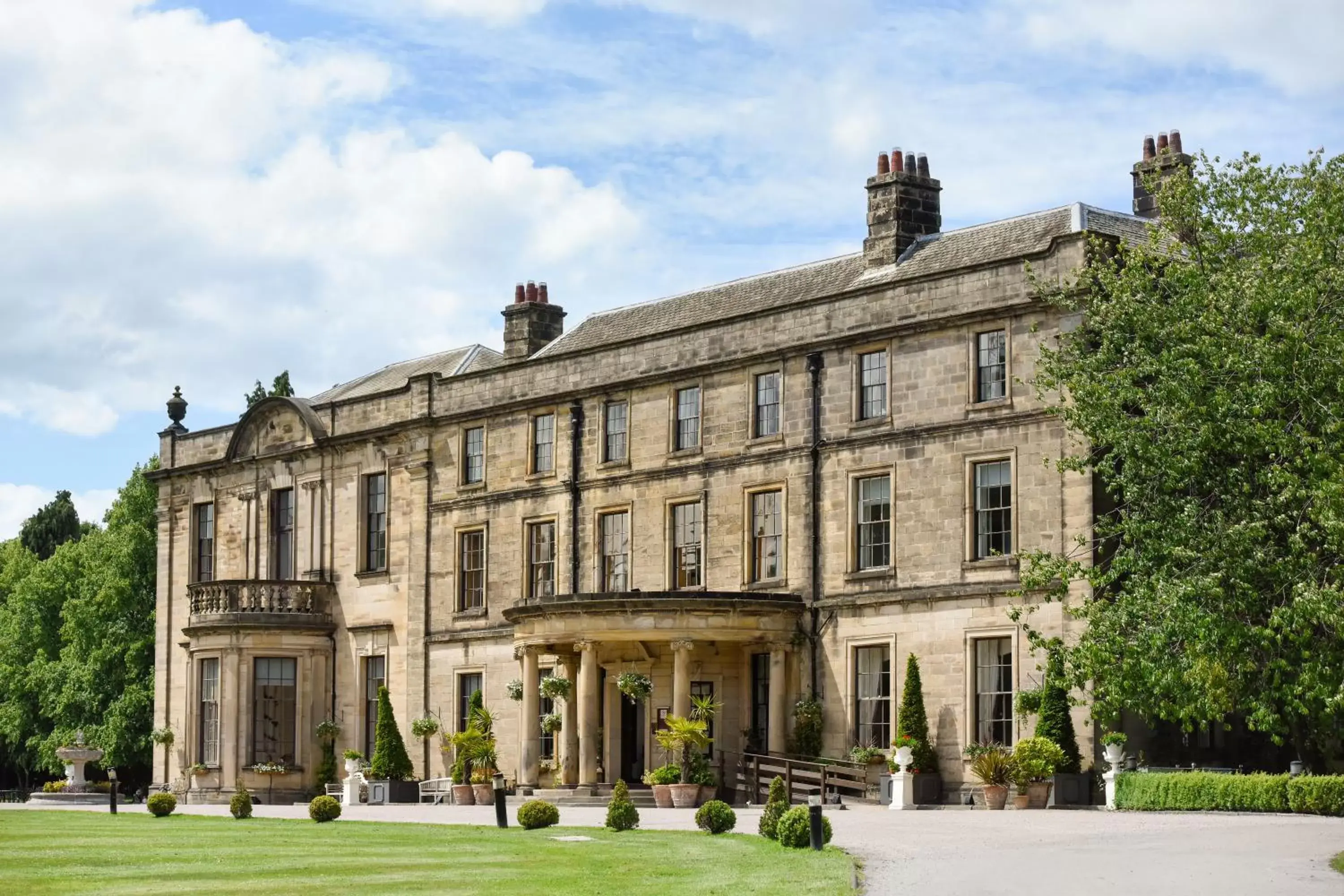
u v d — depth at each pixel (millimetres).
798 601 49562
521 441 58156
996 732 45438
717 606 48875
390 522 62500
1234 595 35156
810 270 54844
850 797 47375
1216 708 35000
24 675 87188
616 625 49625
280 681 63531
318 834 39906
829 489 49594
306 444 65500
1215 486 36562
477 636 58625
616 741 51812
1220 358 36125
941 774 46125
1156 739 44250
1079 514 44062
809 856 30641
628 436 54969
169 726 69875
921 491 47500
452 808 51781
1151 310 37969
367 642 62719
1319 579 35188
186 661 67812
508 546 58125
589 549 55594
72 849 35906
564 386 57000
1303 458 35125
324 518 64875
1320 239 36750
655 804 48594
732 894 25922
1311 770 38469
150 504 80812
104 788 68500
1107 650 36250
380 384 68562
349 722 62938
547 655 54719
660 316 58438
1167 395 36469
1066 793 42625
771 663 49562
